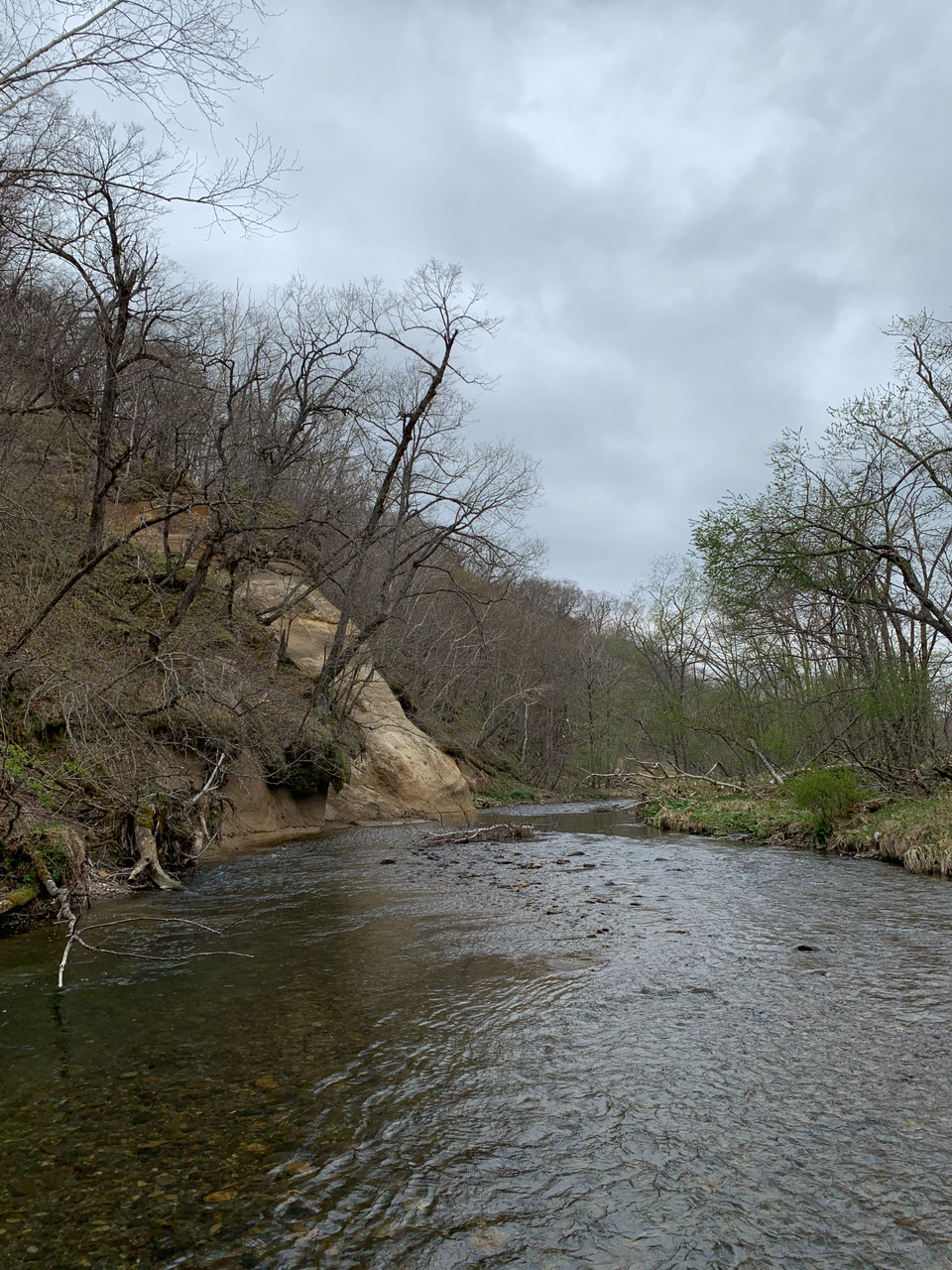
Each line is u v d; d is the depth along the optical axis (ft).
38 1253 9.71
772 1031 17.07
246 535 57.72
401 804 79.05
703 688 117.50
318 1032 17.08
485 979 20.93
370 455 80.38
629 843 54.75
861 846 46.01
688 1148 12.19
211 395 57.26
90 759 33.68
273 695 51.03
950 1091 13.98
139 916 28.91
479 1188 11.14
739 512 60.85
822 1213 10.44
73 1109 13.50
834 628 73.20
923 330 61.41
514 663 151.74
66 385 48.03
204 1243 9.93
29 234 37.27
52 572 45.68
